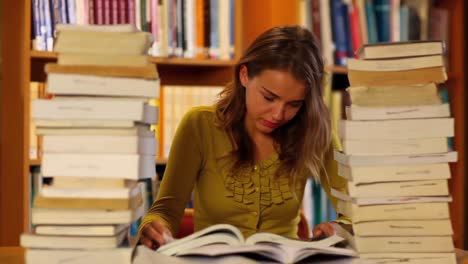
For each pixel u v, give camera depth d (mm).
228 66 2752
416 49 1425
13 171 2650
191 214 2232
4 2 2701
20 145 2580
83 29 1284
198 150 1959
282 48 1746
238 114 1933
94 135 1266
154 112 1377
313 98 1849
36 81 2705
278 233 1961
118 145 1265
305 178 2008
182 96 2734
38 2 2529
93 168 1265
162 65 2807
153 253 1311
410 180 1409
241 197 1923
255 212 1926
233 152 1927
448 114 1403
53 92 1261
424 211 1409
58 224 1258
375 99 1416
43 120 1263
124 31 1288
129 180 1305
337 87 3131
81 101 1265
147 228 1536
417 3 3057
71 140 1266
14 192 2639
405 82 1420
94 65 1278
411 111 1403
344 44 2916
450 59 3141
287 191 1942
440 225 1411
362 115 1400
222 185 1940
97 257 1255
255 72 1777
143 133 1334
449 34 3129
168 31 2666
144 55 1299
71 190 1263
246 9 2986
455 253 1548
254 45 1823
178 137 1961
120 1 2607
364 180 1402
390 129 1405
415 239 1410
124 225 1364
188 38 2689
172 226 1872
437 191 1412
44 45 2541
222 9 2729
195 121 1975
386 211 1408
